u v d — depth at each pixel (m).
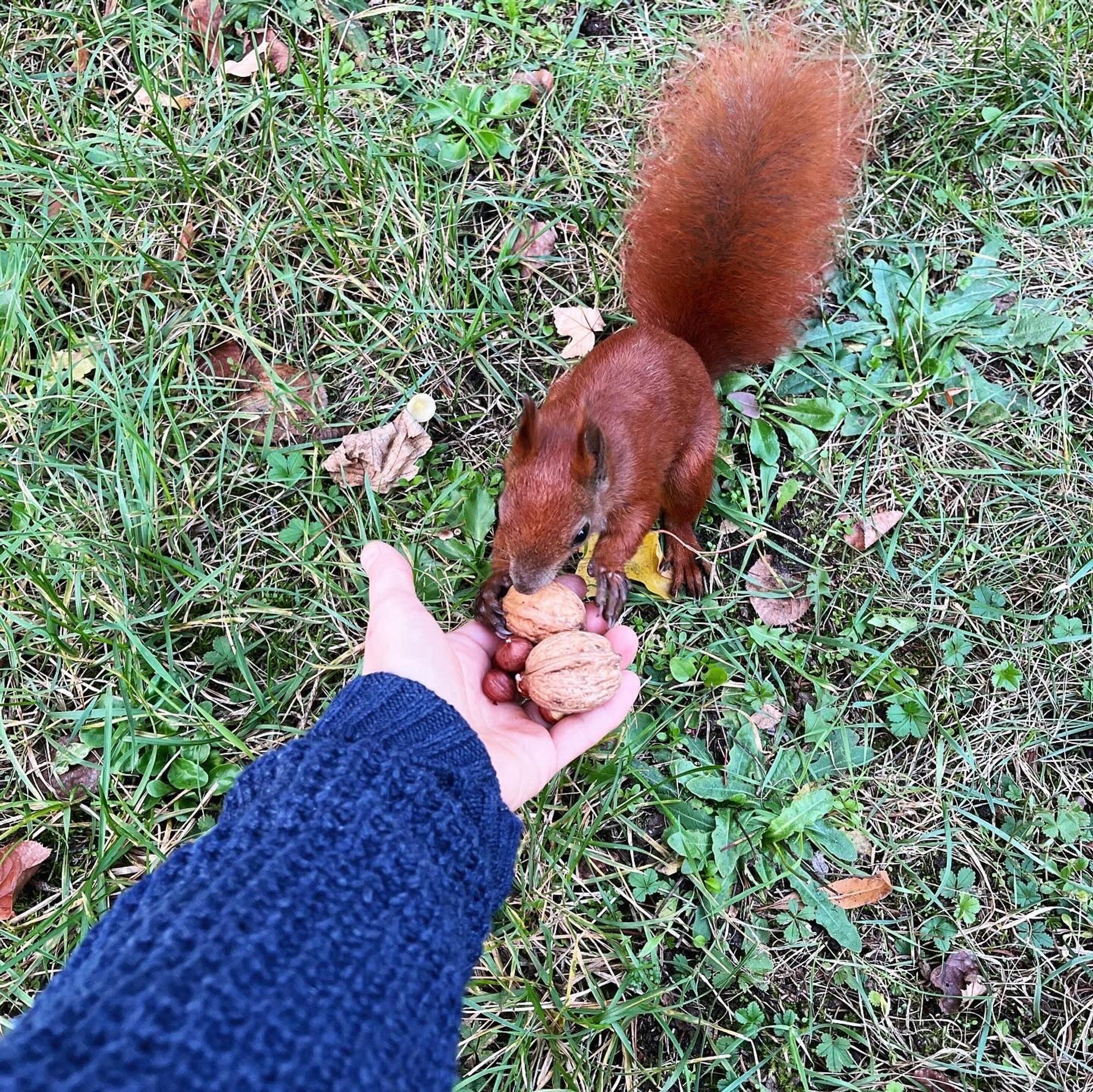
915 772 0.57
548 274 0.65
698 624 0.59
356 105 0.67
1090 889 0.55
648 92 0.69
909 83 0.71
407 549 0.58
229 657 0.56
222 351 0.62
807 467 0.62
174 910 0.31
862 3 0.71
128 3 0.68
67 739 0.54
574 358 0.64
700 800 0.56
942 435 0.63
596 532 0.54
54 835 0.52
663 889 0.54
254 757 0.53
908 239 0.67
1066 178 0.69
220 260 0.63
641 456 0.55
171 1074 0.25
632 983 0.52
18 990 0.48
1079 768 0.58
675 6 0.72
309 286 0.64
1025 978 0.54
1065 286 0.67
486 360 0.63
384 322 0.63
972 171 0.69
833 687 0.58
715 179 0.59
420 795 0.37
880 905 0.55
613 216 0.66
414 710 0.40
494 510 0.59
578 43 0.70
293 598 0.57
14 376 0.59
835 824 0.56
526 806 0.53
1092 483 0.62
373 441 0.60
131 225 0.63
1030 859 0.56
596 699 0.49
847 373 0.64
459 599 0.57
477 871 0.37
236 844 0.34
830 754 0.57
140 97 0.67
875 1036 0.53
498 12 0.71
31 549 0.56
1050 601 0.60
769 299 0.59
